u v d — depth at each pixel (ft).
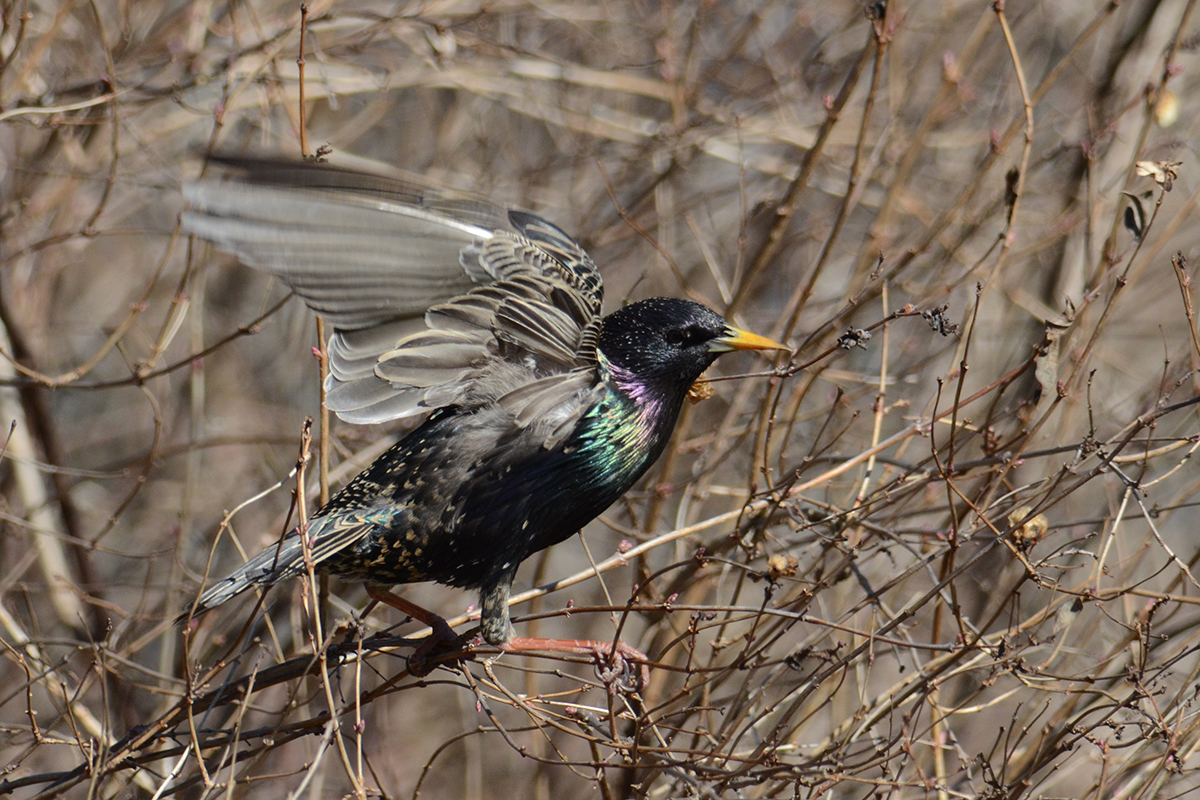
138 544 45.21
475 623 39.58
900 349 40.47
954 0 45.29
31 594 37.76
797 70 47.14
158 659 39.99
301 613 34.19
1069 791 31.96
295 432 46.16
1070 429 34.73
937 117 39.81
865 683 28.22
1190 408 36.35
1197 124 43.47
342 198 24.13
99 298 52.95
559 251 29.43
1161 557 39.83
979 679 31.65
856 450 38.60
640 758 28.58
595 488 28.12
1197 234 45.34
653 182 43.98
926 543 29.63
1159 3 42.42
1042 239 41.83
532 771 42.06
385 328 25.79
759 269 34.35
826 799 27.27
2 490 43.45
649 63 44.11
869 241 35.22
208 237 22.76
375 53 44.11
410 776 46.24
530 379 26.76
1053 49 49.01
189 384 50.24
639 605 26.53
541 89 48.44
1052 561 31.40
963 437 33.94
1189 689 27.53
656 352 28.37
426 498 26.86
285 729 24.95
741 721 27.55
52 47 44.14
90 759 24.62
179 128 43.98
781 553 30.01
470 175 48.26
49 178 44.88
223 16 46.83
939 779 26.66
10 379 34.32
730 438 39.55
